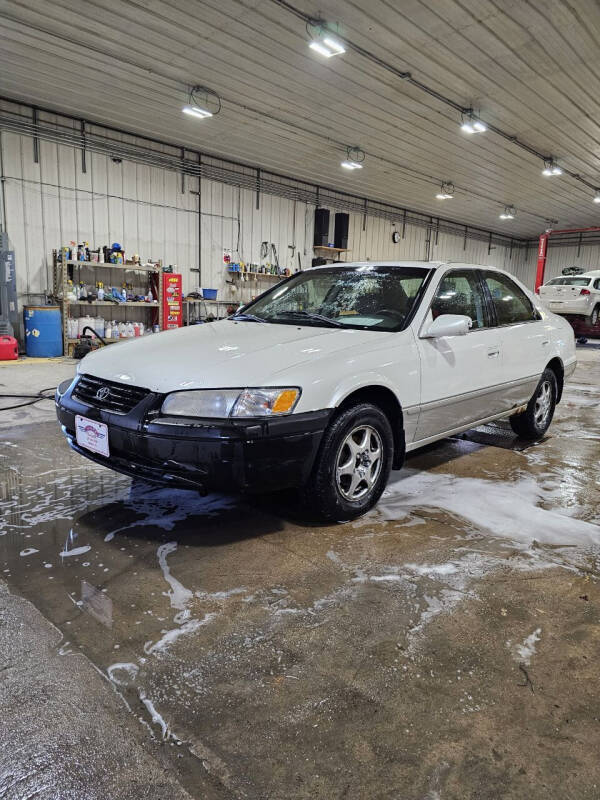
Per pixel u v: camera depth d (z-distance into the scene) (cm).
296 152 1016
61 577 189
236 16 542
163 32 575
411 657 152
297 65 652
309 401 210
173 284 952
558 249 2106
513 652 155
